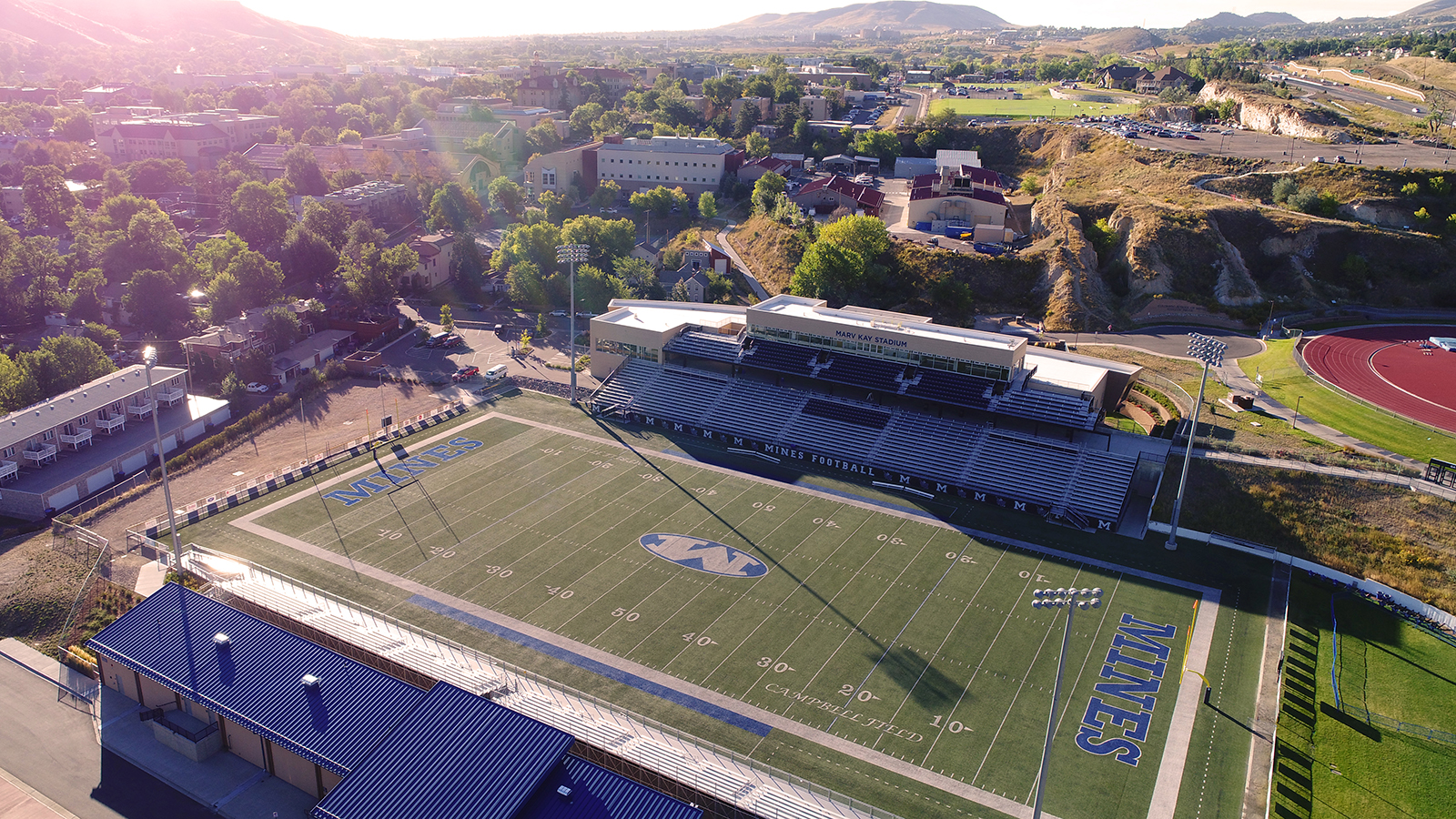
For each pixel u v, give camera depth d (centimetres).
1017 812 6150
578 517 10238
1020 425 11519
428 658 7388
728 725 6931
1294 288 16400
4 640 7950
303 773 6334
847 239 18175
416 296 19088
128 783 6378
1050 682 7538
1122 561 9462
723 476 11356
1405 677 7631
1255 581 9094
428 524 10000
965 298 16988
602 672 7531
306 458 11712
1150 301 16388
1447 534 9112
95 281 16850
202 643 7169
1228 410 11875
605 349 14325
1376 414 11431
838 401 12506
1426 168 18262
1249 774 6519
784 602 8631
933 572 9206
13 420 10694
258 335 14962
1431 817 6106
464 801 5544
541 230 19012
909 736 6875
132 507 10281
